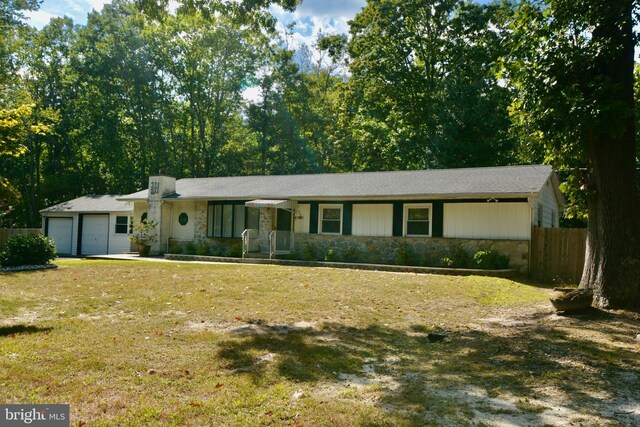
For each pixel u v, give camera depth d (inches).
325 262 709.3
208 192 896.9
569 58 323.0
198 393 170.1
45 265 625.3
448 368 207.8
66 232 1117.1
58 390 170.6
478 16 1143.0
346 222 753.6
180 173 1590.8
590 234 343.9
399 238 702.5
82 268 600.4
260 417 148.9
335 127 1584.6
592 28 333.4
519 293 445.7
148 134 1545.3
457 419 151.4
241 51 1517.0
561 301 318.0
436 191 661.3
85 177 1541.6
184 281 481.7
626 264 321.7
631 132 331.6
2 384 174.7
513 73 383.2
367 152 1363.2
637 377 192.4
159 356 215.5
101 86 1455.5
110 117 1475.1
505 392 177.0
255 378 186.7
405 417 151.9
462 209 657.0
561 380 189.3
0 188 873.5
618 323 285.1
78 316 315.0
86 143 1540.4
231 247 852.0
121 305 353.7
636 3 314.8
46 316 313.7
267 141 1616.6
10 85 1158.3
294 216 798.5
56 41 1471.5
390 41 1221.7
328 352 229.5
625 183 328.2
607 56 314.0
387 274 563.5
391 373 201.2
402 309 357.7
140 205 995.3
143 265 647.8
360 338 263.7
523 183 629.6
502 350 236.2
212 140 1612.9
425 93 1243.8
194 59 1528.1
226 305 355.9
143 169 1526.8
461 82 1152.8
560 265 569.9
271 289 435.2
